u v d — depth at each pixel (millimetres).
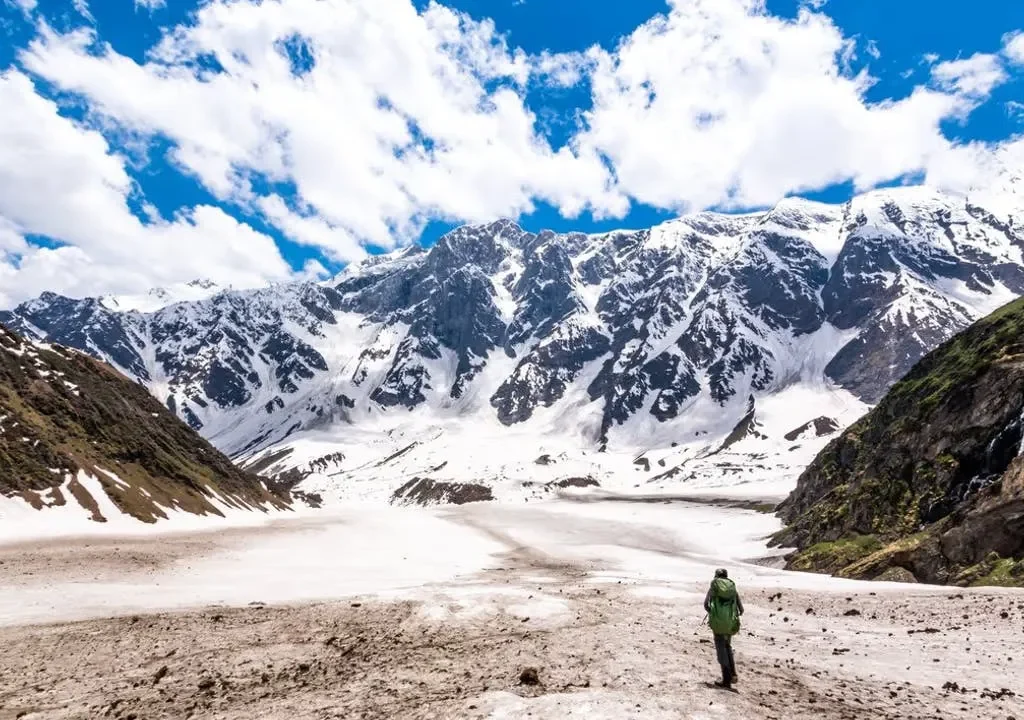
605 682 14336
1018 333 56312
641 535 111875
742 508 149375
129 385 129125
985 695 14141
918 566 43094
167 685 17031
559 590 36188
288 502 158750
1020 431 45656
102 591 35594
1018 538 37000
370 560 60688
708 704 12227
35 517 68812
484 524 134000
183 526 84250
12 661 20219
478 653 19328
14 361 98312
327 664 18953
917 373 76000
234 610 30094
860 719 11875
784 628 25125
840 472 84188
